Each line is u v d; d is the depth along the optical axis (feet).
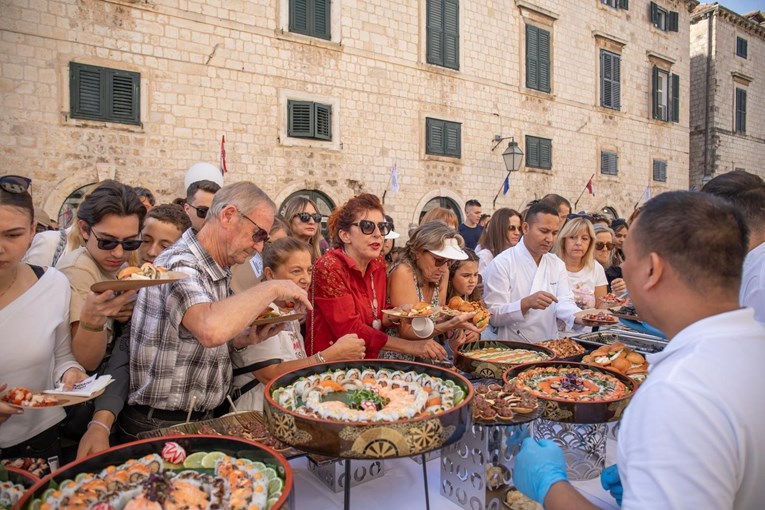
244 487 3.80
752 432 2.87
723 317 3.26
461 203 41.47
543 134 46.85
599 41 50.96
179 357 6.47
